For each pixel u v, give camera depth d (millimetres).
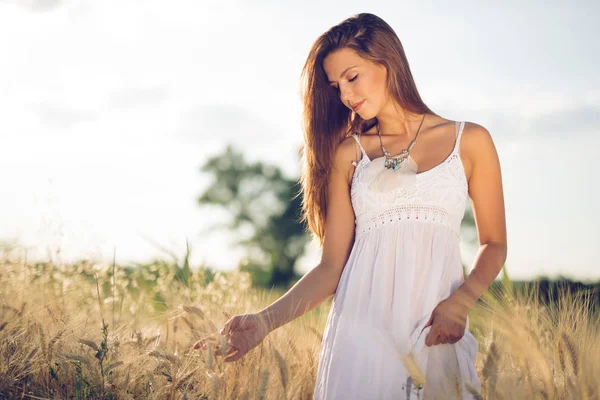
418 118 2457
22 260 3754
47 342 2650
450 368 2037
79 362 2402
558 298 2525
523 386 1943
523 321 2277
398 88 2420
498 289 2379
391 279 2246
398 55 2430
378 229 2309
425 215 2262
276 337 2750
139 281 3656
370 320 2201
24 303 2986
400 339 2145
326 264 2482
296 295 2400
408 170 2309
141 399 2418
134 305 3432
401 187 2291
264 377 2051
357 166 2469
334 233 2504
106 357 2502
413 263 2217
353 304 2260
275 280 45031
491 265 2223
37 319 2900
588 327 2387
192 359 2574
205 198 47281
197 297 3213
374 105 2410
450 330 2064
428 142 2389
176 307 2779
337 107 2594
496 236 2320
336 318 2291
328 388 2195
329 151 2562
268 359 2445
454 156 2316
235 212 47156
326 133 2578
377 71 2412
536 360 2100
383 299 2219
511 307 2307
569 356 2172
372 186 2332
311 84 2576
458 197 2285
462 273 2303
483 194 2334
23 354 2645
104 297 3457
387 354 2121
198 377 2502
